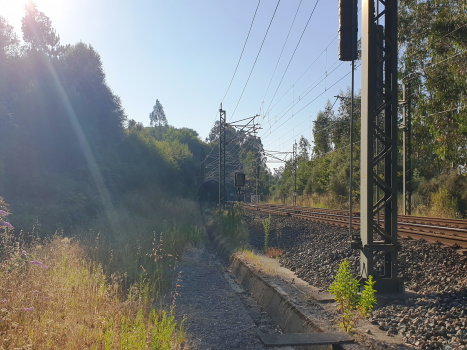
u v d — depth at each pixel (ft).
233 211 70.95
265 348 16.15
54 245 29.84
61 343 13.96
